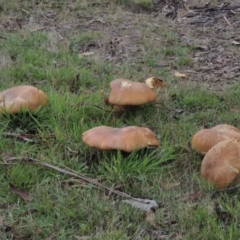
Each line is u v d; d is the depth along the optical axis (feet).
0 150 6.19
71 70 7.54
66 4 10.88
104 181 5.90
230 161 5.77
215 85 7.44
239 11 10.62
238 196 5.74
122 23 9.73
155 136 6.36
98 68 7.70
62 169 5.95
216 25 9.75
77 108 6.67
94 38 8.69
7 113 6.39
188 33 9.07
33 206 5.67
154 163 5.99
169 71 7.80
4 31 8.89
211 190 5.77
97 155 6.11
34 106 6.45
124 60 8.04
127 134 5.95
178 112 6.85
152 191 5.82
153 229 5.55
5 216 5.62
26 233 5.49
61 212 5.61
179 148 6.23
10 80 7.34
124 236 5.45
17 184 5.83
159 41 8.68
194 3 11.19
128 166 5.94
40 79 7.42
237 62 8.06
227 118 6.72
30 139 6.30
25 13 10.18
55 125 6.40
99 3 11.14
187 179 5.94
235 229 5.47
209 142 6.01
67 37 8.74
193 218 5.56
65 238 5.47
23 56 7.97
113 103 6.42
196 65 7.97
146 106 6.77
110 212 5.63
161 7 11.41
